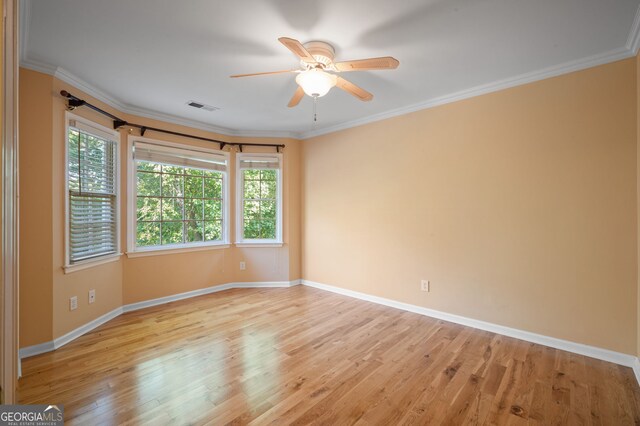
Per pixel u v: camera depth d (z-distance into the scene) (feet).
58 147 9.07
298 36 7.30
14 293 2.35
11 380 2.32
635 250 7.90
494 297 10.14
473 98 10.51
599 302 8.36
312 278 16.03
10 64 2.25
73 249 9.71
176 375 7.51
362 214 13.80
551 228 9.08
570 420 6.02
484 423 5.95
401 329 10.39
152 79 9.67
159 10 6.39
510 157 9.78
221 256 15.29
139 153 12.39
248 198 16.11
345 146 14.43
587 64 8.41
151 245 13.03
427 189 11.70
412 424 5.90
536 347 9.05
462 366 8.00
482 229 10.38
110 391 6.84
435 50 7.97
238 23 6.83
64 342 9.19
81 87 9.82
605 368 7.86
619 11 6.44
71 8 6.29
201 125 14.34
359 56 8.23
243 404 6.43
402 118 12.38
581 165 8.59
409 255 12.25
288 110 12.60
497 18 6.67
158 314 11.76
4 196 2.20
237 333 10.02
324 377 7.47
